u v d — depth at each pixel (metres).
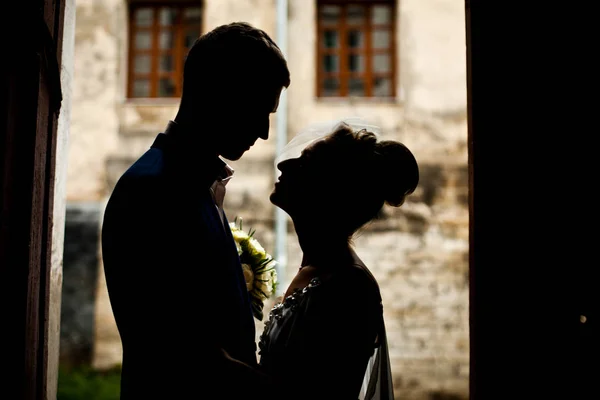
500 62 1.46
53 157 1.55
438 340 6.72
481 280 1.43
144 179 1.39
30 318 1.38
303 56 6.92
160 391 1.33
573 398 1.40
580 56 1.44
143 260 1.35
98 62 7.11
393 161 1.70
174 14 7.87
